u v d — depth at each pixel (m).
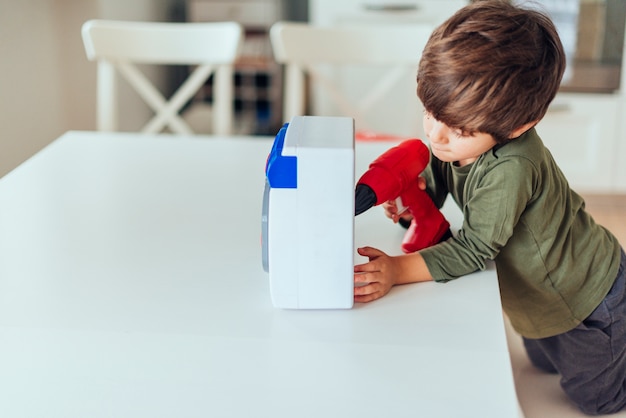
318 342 0.75
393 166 0.86
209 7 3.63
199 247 1.00
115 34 1.90
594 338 1.12
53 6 2.56
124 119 3.07
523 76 0.76
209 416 0.64
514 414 0.65
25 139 2.39
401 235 1.02
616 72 2.83
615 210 2.94
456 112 0.77
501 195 0.85
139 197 1.18
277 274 0.80
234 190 1.22
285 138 0.78
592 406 1.22
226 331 0.78
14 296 0.85
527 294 1.04
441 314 0.81
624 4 2.74
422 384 0.68
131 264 0.94
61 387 0.68
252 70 3.71
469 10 0.79
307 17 3.76
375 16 3.14
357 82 3.25
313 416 0.64
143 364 0.72
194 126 3.75
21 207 1.13
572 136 2.91
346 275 0.80
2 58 2.19
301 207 0.77
